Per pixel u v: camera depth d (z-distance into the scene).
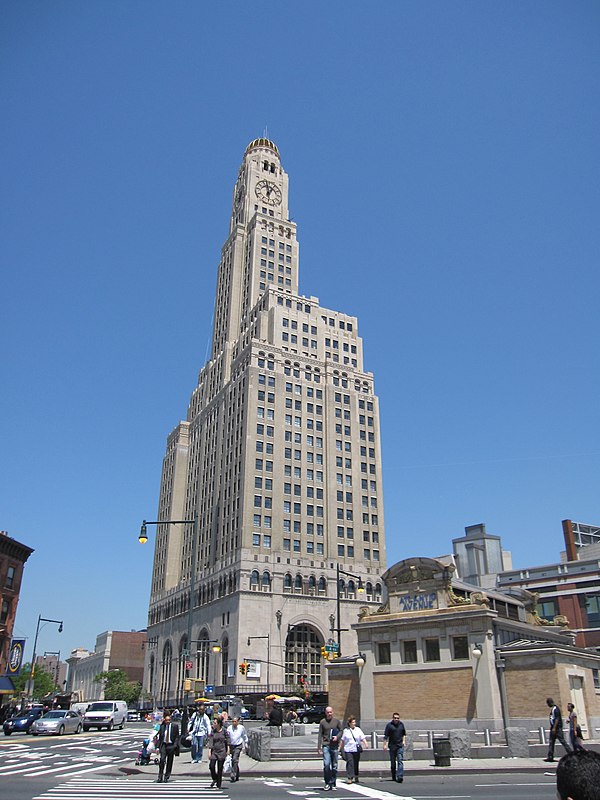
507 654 37.25
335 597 108.81
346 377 130.00
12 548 81.44
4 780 23.27
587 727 36.78
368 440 127.25
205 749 38.03
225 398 129.75
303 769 26.22
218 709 53.66
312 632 105.94
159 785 22.25
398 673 40.00
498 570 118.69
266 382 119.81
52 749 37.75
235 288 149.00
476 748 28.11
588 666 39.91
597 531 116.25
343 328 138.50
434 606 40.34
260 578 104.44
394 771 22.67
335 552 113.00
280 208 162.12
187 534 138.12
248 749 33.91
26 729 54.56
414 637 40.16
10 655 78.81
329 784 20.70
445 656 38.59
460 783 21.78
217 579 112.12
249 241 151.75
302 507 114.00
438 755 25.42
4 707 71.44
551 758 26.28
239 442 117.06
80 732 56.53
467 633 38.25
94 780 23.64
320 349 131.00
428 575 41.31
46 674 185.88
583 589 87.81
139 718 96.25
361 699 40.81
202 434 141.38
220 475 123.88
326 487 117.81
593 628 85.12
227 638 102.69
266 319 130.38
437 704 37.91
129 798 18.36
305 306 135.25
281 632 101.62
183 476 149.75
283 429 117.94
